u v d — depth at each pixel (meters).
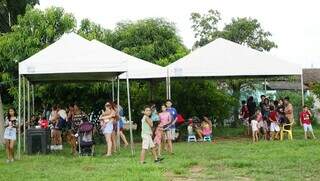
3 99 28.78
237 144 20.52
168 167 13.90
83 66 17.36
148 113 14.98
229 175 12.48
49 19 27.31
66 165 15.07
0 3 30.03
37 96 26.97
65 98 27.19
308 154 16.08
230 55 23.08
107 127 17.23
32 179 12.38
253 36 47.28
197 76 22.88
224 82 33.53
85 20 29.08
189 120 23.61
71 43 17.86
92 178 12.19
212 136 25.95
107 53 17.64
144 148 14.93
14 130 16.34
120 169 13.72
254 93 35.31
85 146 17.56
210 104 29.23
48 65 17.31
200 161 15.09
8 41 26.69
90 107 27.30
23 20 27.14
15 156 17.67
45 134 18.52
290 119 21.98
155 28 33.75
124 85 27.91
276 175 12.32
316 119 33.34
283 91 39.41
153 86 27.80
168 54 32.81
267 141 21.36
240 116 28.28
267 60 23.20
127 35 33.75
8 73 26.94
